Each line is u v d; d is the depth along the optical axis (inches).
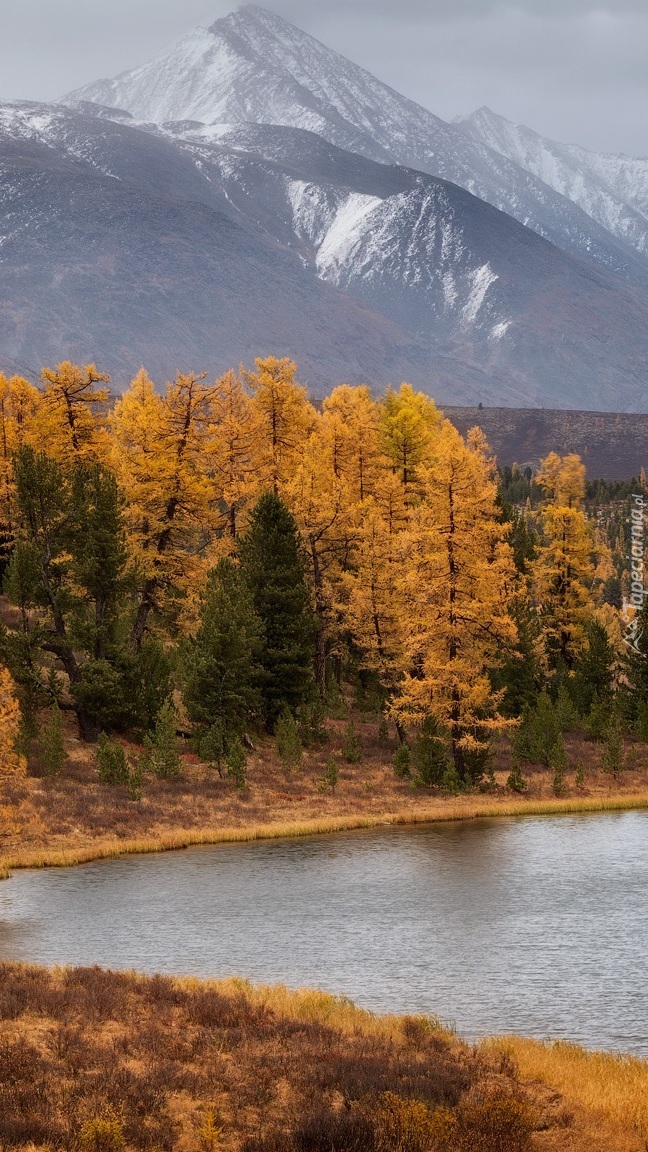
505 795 1987.0
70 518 1993.1
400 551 2043.6
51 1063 615.2
